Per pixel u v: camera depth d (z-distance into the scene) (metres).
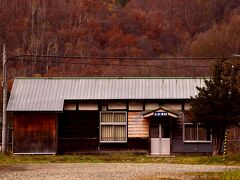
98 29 83.31
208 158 29.86
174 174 21.30
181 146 36.72
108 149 37.09
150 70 66.50
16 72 74.69
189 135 36.84
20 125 37.03
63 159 32.09
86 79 38.94
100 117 37.34
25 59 80.31
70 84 38.50
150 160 31.47
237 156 30.22
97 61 75.12
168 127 36.94
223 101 31.27
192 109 32.12
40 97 37.44
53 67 77.25
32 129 37.00
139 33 82.00
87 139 37.22
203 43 74.75
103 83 38.44
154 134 37.03
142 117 37.19
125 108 37.38
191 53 74.88
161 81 38.31
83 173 21.80
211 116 31.22
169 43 81.00
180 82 38.19
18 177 19.88
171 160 31.19
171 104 37.31
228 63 32.31
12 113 38.19
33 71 78.25
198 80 38.34
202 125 32.25
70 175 20.83
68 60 77.00
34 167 25.42
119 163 29.05
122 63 73.81
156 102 37.38
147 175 20.89
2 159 31.34
